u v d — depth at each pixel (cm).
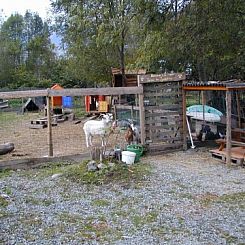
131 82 1931
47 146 1072
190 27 1228
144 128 952
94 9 1670
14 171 805
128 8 1355
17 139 1216
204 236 454
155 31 1295
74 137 1241
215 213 537
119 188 658
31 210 556
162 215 530
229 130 827
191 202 587
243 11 1176
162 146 977
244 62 1314
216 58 1340
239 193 631
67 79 3131
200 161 880
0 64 3875
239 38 1228
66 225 494
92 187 666
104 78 2166
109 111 1848
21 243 435
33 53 4269
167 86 974
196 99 1595
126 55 2103
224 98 1259
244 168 809
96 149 809
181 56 1370
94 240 443
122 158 820
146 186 670
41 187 673
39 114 2102
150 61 1489
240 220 509
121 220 511
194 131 1123
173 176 739
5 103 2547
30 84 3681
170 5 1227
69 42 2262
